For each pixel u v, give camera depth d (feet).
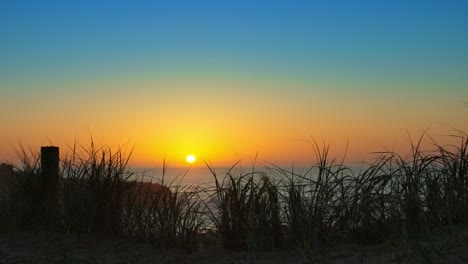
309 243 20.80
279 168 24.73
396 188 23.16
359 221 23.09
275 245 24.11
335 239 22.84
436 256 17.52
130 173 28.55
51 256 23.44
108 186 28.30
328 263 19.48
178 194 26.81
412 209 22.66
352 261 19.25
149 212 27.22
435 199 23.07
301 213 23.27
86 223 28.27
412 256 17.39
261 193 24.59
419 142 24.02
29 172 30.42
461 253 17.29
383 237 20.52
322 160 23.84
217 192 25.71
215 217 25.66
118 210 28.25
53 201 29.30
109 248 25.82
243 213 24.84
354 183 23.63
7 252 25.08
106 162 28.99
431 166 23.84
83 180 28.81
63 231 28.50
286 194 24.23
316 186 23.43
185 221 26.30
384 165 23.71
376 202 23.09
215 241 25.59
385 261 18.20
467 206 22.66
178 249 25.79
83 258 23.68
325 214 23.03
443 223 22.74
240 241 24.67
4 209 29.89
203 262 23.04
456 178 23.50
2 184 31.37
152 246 26.21
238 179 25.61
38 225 28.84
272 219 24.11
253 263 21.72
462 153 23.95
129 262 23.12
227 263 22.36
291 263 20.90
